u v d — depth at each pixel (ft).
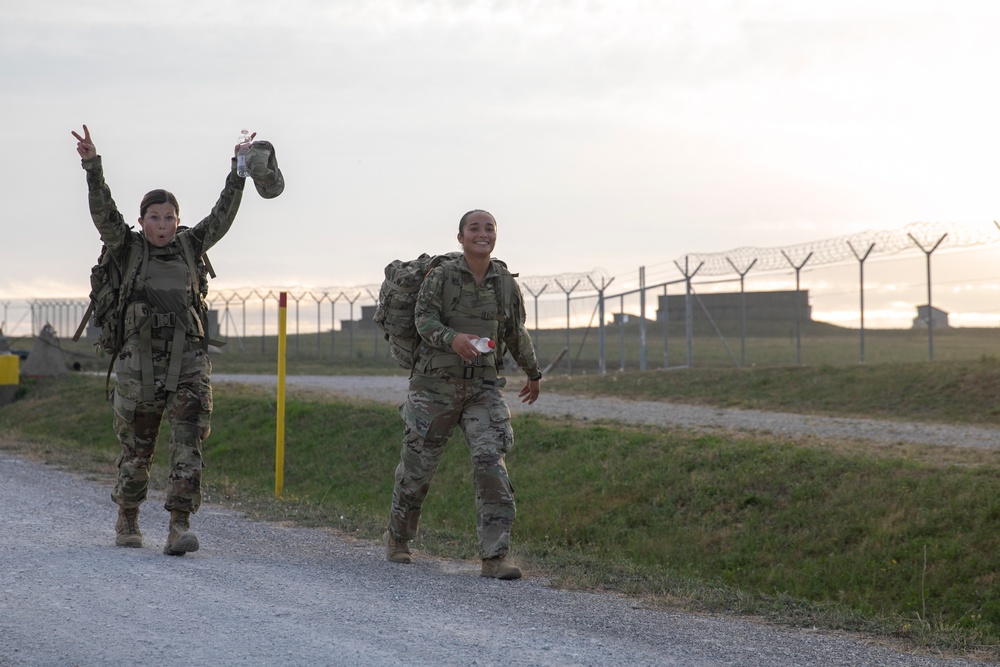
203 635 33.78
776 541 87.81
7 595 39.06
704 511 96.73
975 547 78.59
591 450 118.32
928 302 182.19
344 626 35.37
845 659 34.42
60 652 31.71
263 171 48.42
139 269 48.21
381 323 49.06
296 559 49.70
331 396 188.85
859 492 90.89
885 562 79.97
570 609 39.81
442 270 47.83
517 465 122.52
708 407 161.27
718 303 287.28
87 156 45.78
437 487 120.98
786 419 140.77
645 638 35.29
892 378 157.58
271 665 30.55
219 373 315.37
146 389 48.06
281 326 94.43
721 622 39.93
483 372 48.52
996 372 148.05
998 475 88.63
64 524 58.08
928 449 107.86
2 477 83.30
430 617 37.11
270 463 151.23
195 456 48.62
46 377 261.03
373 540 58.59
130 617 35.99
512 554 55.88
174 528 48.60
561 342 349.61
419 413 48.55
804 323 273.95
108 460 99.14
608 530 98.12
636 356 306.96
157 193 48.37
